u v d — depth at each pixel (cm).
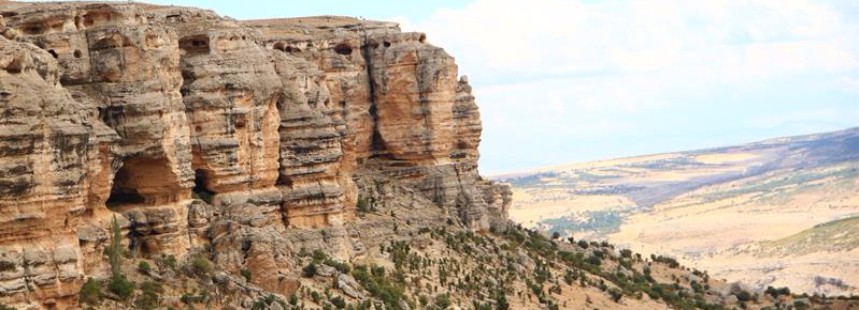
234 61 15238
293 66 16425
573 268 19575
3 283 11225
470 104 19625
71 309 11694
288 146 15975
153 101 13600
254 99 15300
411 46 19175
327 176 16200
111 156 13100
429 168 19175
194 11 15450
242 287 13812
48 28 13512
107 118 13475
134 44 13550
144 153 13562
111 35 13550
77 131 11719
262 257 14238
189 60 14975
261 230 14675
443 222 18750
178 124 13925
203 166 14912
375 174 18975
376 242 17262
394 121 19175
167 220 13775
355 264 16212
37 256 11431
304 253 15612
